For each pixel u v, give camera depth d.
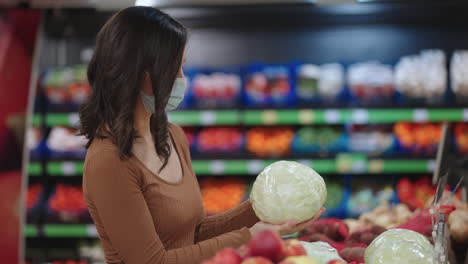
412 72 3.81
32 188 4.02
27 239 3.94
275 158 3.82
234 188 4.09
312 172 1.47
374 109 3.72
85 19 3.67
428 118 3.71
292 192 1.40
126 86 1.39
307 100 3.84
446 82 3.90
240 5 3.62
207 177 4.20
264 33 4.19
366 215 2.43
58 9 3.64
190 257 1.40
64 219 3.91
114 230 1.41
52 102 3.88
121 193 1.40
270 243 1.09
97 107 1.44
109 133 1.43
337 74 3.87
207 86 3.91
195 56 4.19
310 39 4.18
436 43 4.10
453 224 1.80
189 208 1.58
